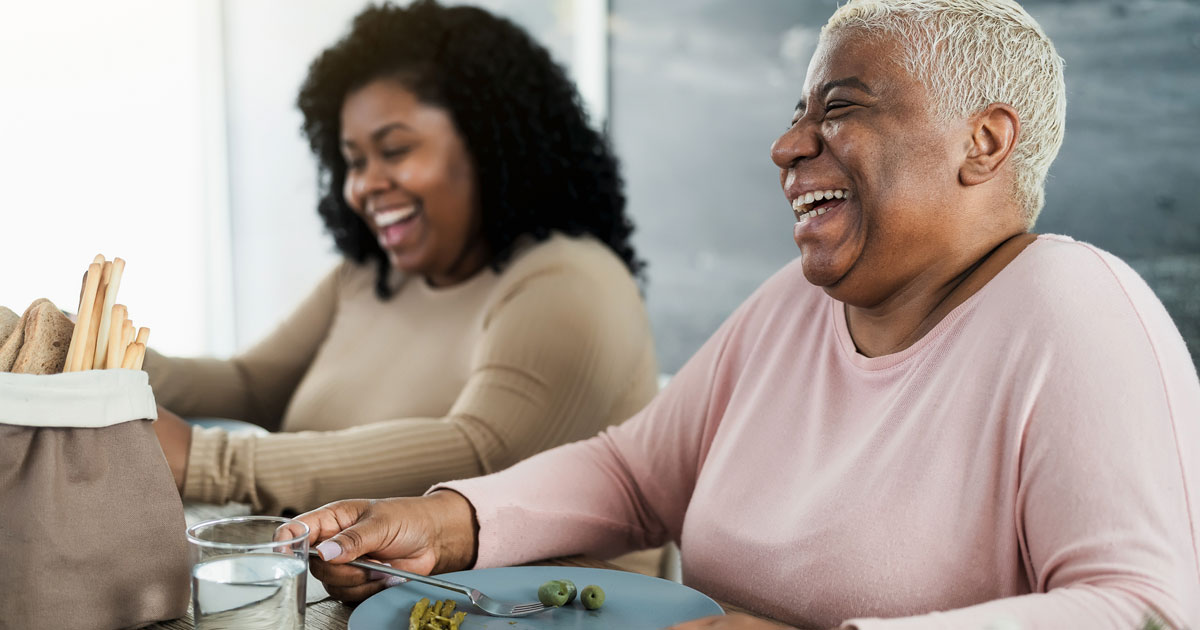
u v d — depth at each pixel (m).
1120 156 2.96
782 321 1.14
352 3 4.42
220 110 4.43
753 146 3.81
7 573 0.80
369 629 0.79
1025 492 0.81
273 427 2.09
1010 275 0.89
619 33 4.18
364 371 1.89
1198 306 2.84
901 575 0.87
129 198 4.24
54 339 0.85
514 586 0.90
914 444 0.89
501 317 1.64
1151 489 0.74
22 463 0.80
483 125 1.76
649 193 4.14
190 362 1.96
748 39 3.79
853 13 0.96
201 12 4.36
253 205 4.50
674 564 1.77
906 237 0.94
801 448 1.02
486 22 1.84
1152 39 2.87
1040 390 0.82
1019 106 0.91
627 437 1.23
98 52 4.12
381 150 1.78
